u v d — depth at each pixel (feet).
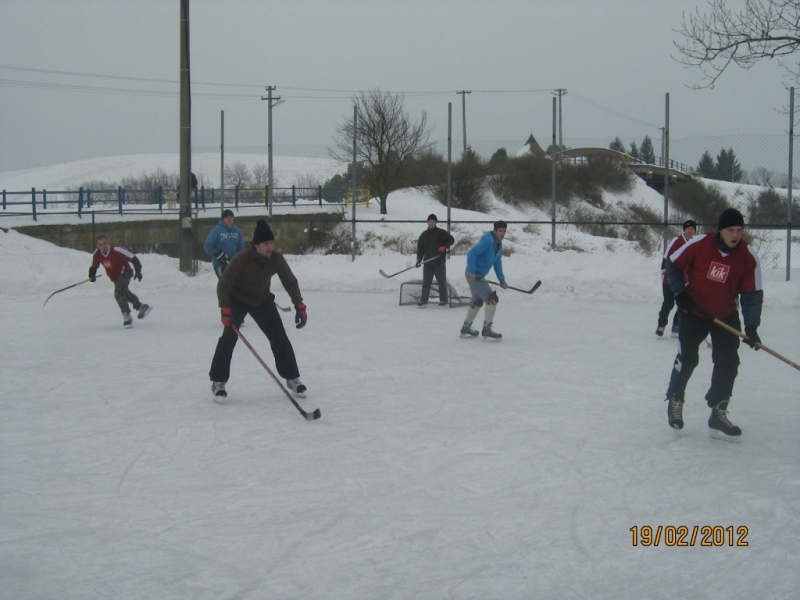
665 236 52.54
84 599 10.84
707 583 11.24
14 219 71.97
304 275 54.34
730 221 17.10
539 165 80.12
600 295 47.80
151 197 104.78
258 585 11.23
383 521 13.58
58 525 13.52
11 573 11.67
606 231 75.20
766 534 12.92
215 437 18.84
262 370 26.99
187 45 57.52
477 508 14.19
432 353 29.86
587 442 18.22
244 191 98.37
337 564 11.91
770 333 34.01
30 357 29.43
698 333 18.19
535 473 16.07
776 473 15.93
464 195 81.82
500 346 31.37
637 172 72.38
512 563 11.93
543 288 48.91
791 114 48.60
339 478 15.84
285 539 12.85
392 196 85.87
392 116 86.22
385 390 23.72
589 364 27.61
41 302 47.03
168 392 23.68
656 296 46.91
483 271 32.45
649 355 29.30
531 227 75.92
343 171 95.96
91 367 27.55
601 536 12.92
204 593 11.00
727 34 45.37
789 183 48.78
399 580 11.38
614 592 11.00
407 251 74.54
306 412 20.70
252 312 22.31
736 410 21.02
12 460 17.17
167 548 12.53
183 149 57.77
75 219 74.28
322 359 28.71
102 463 16.93
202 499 14.73
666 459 16.92
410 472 16.19
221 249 42.75
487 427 19.56
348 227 78.84
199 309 43.75
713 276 17.58
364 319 39.40
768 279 51.52
